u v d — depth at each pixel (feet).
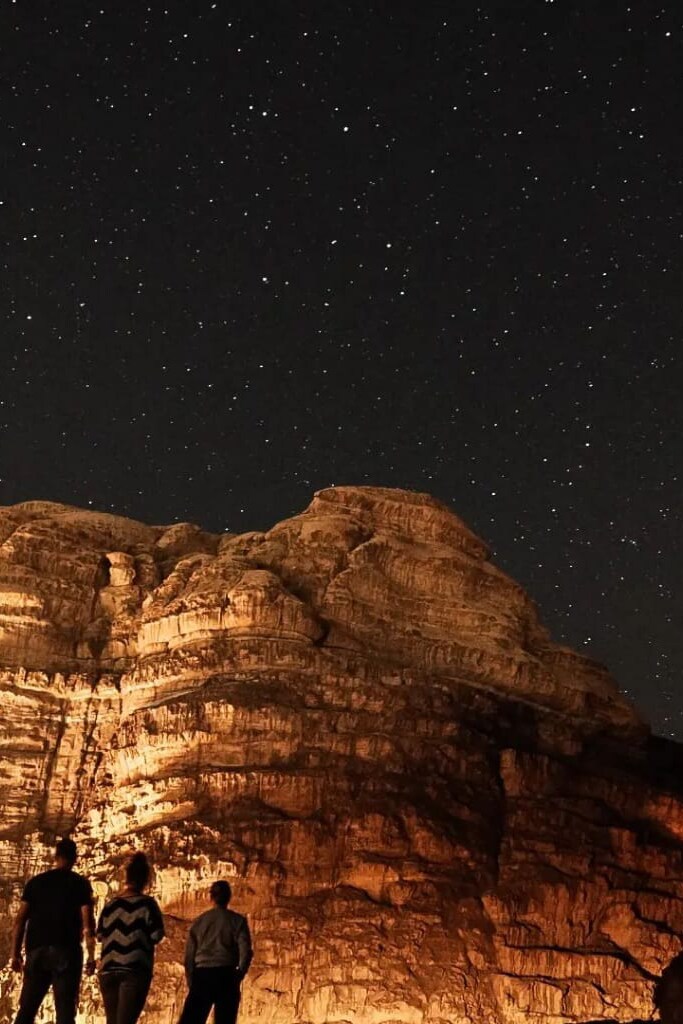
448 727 123.24
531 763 124.26
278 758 118.83
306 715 120.16
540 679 133.08
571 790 125.08
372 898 111.45
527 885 114.52
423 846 114.11
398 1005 105.81
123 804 120.16
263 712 119.03
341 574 132.26
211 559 137.69
